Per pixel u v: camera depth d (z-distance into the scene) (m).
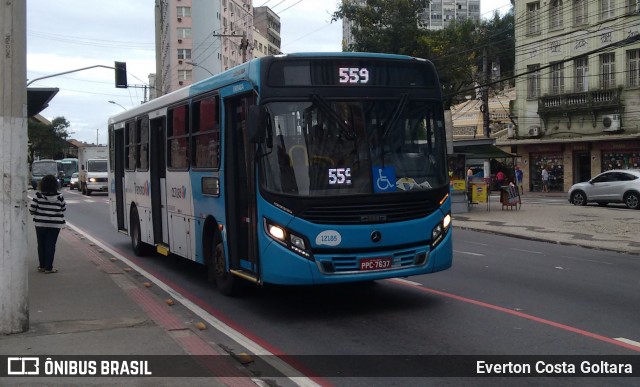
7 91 6.41
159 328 6.91
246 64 7.92
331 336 6.95
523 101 41.78
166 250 11.37
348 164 7.48
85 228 20.75
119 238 17.72
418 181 7.81
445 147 8.23
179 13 79.94
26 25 6.59
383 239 7.46
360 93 7.72
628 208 25.97
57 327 6.90
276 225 7.30
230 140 8.56
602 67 36.91
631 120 35.75
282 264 7.25
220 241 9.15
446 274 10.94
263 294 9.32
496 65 55.81
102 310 7.79
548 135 40.41
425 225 7.77
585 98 37.53
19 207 6.57
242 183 8.39
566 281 10.24
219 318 7.89
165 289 9.88
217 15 76.50
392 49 37.59
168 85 81.75
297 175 7.33
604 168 37.56
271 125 7.40
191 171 9.91
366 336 6.91
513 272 11.20
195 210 9.82
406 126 7.91
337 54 7.72
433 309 8.14
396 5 37.44
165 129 11.30
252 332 7.20
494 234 18.44
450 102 40.81
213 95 8.98
